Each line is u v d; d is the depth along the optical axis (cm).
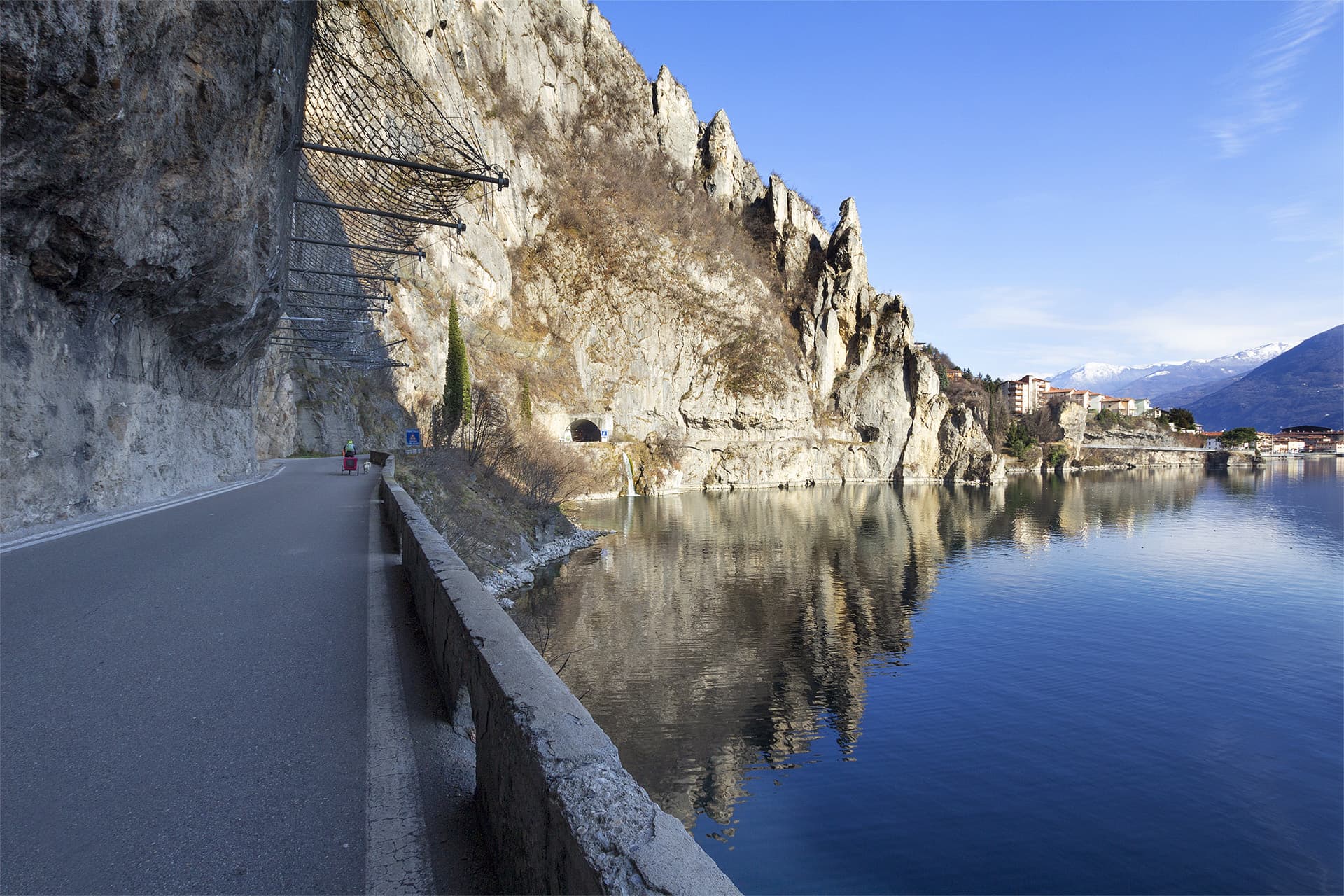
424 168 1609
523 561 3152
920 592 3725
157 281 1386
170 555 941
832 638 2847
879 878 1305
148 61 987
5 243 990
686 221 11544
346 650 549
